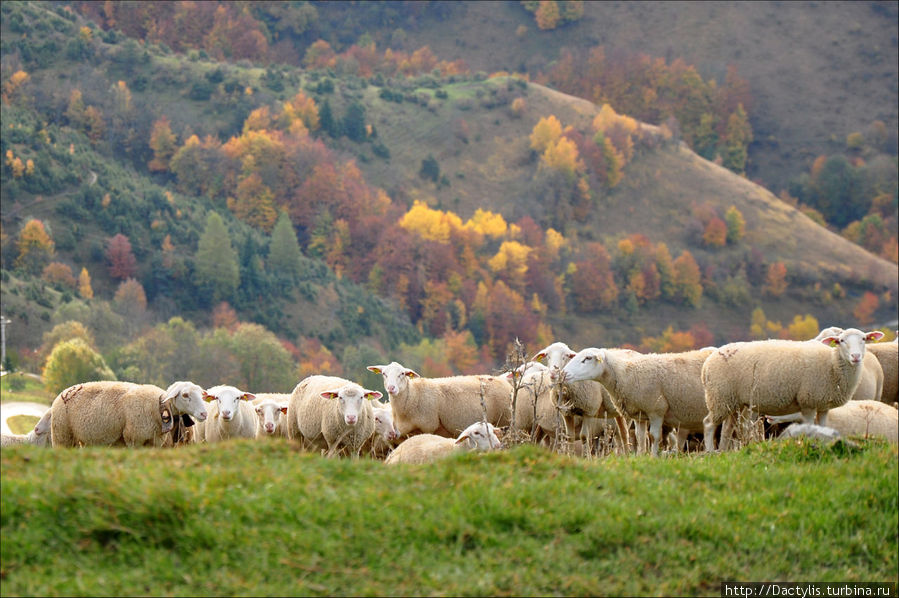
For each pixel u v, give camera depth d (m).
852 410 16.86
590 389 18.48
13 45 192.75
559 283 141.62
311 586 9.05
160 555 9.34
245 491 10.09
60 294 109.06
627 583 9.55
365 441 18.69
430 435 14.86
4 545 9.36
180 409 17.30
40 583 8.99
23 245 118.38
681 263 151.12
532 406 19.08
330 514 9.89
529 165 193.75
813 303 164.00
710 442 17.22
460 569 9.40
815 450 12.56
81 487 9.95
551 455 11.74
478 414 19.30
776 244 180.25
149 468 10.55
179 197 150.25
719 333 148.50
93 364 76.38
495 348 123.31
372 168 187.50
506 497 10.43
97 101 177.12
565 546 9.93
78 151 153.50
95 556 9.38
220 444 11.68
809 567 10.20
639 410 18.08
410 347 106.31
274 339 86.62
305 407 18.12
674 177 195.50
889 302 168.62
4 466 10.89
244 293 121.50
